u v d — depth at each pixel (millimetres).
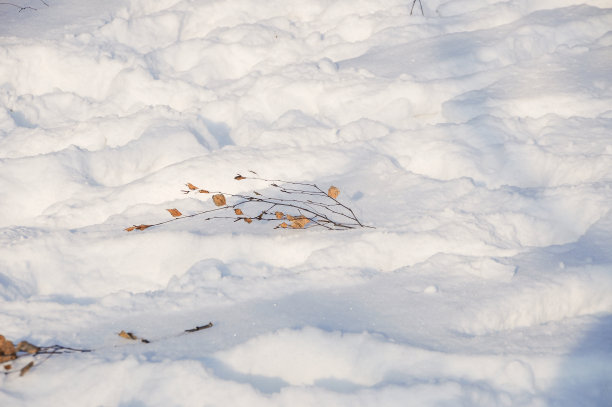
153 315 3643
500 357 3418
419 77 4586
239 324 3568
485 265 3676
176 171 4180
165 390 3422
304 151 4227
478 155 4156
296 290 3672
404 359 3443
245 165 4184
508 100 4359
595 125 4184
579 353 3418
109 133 4461
